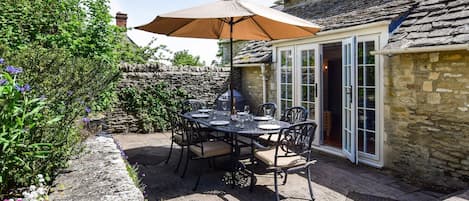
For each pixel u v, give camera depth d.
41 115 1.91
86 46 5.08
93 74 3.43
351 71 5.23
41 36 4.71
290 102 6.92
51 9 4.98
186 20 4.89
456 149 3.96
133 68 8.05
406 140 4.55
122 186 1.98
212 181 4.39
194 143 4.54
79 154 2.49
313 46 6.20
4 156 1.62
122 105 7.92
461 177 3.91
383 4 5.36
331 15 6.41
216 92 9.12
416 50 4.02
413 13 4.69
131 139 7.29
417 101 4.39
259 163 5.08
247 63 8.11
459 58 3.89
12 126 1.61
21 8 4.63
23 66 2.34
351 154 5.21
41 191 1.66
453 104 3.97
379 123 4.93
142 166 5.10
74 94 2.62
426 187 4.14
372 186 4.16
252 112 8.62
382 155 4.90
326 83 8.64
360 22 5.05
